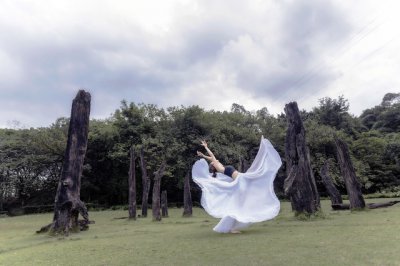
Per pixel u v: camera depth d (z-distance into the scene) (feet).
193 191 98.68
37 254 20.88
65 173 32.83
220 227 25.82
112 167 103.09
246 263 14.55
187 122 103.96
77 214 33.78
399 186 106.42
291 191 33.81
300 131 34.68
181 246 20.42
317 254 15.48
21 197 102.42
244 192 24.99
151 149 93.97
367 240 18.49
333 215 35.55
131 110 103.24
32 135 100.22
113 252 19.95
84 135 34.35
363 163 109.29
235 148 102.53
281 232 24.00
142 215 57.47
